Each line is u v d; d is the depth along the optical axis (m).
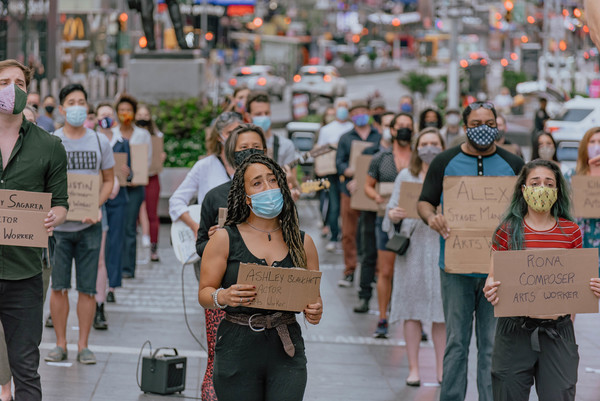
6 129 7.09
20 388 7.17
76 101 9.84
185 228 8.90
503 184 8.38
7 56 31.84
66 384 9.31
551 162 7.10
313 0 128.50
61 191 7.30
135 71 23.06
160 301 13.60
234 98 14.52
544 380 6.98
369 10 133.62
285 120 46.75
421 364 10.98
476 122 8.41
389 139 14.24
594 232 10.69
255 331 6.03
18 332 7.12
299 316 13.41
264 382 6.14
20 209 7.00
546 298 6.87
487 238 8.36
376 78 88.88
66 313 10.18
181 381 9.30
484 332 8.48
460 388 8.45
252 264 5.90
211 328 7.99
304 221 23.31
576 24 59.94
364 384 10.03
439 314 10.10
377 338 12.16
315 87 59.22
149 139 15.54
